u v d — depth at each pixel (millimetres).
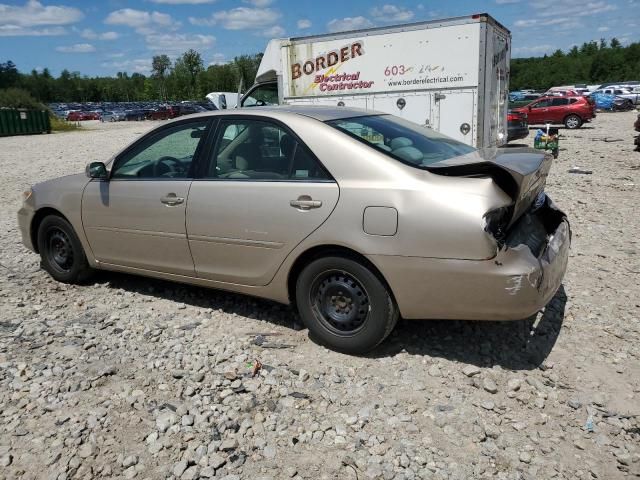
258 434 3109
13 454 2973
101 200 4918
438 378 3625
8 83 114750
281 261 3994
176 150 4590
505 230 3490
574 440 3027
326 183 3783
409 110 11812
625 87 52094
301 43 12742
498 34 11883
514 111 18297
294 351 4008
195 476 2799
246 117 4277
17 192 11594
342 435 3088
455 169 3484
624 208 8383
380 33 11750
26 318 4668
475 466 2844
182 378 3682
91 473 2834
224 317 4621
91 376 3713
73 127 46500
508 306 3377
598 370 3693
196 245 4414
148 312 4766
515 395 3422
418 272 3484
